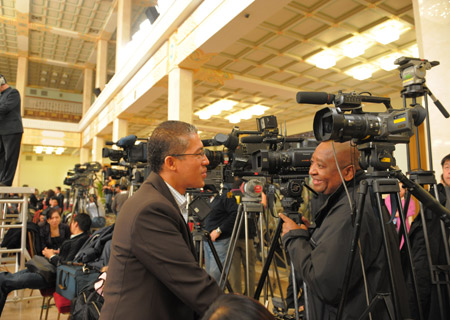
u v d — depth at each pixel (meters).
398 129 1.19
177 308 1.15
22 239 4.24
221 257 3.44
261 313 0.60
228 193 3.49
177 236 1.12
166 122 1.37
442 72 2.51
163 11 6.82
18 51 15.48
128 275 1.08
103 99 11.98
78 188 6.93
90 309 2.14
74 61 16.77
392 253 1.19
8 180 4.41
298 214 1.74
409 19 5.49
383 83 8.18
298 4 5.16
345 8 5.24
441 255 1.74
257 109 10.29
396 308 1.07
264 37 6.11
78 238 3.57
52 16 12.90
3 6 12.32
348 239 1.18
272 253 1.81
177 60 6.51
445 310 1.64
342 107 1.24
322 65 6.85
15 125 4.41
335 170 1.41
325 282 1.16
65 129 17.08
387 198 3.11
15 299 4.05
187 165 1.31
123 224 1.13
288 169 2.09
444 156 2.44
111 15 12.49
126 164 3.69
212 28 5.38
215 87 8.45
